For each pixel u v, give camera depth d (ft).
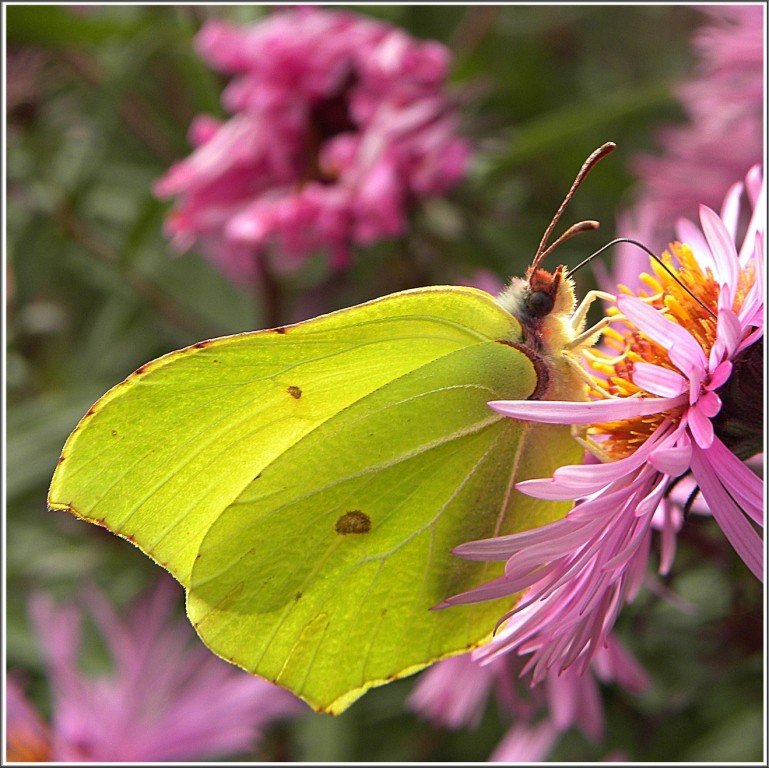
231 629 0.53
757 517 0.49
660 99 0.66
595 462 0.53
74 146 0.70
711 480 0.49
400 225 0.65
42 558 0.70
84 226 0.71
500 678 0.61
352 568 0.53
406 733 0.66
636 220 0.64
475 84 0.70
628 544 0.50
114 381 0.71
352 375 0.53
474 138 0.69
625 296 0.49
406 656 0.54
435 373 0.52
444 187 0.65
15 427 0.70
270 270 0.69
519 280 0.53
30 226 0.70
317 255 0.70
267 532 0.53
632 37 0.79
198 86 0.69
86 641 0.69
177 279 0.73
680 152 0.66
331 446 0.53
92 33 0.69
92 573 0.70
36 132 0.70
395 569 0.53
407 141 0.64
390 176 0.64
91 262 0.72
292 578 0.53
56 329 0.74
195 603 0.53
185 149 0.72
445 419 0.52
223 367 0.52
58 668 0.67
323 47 0.65
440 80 0.66
